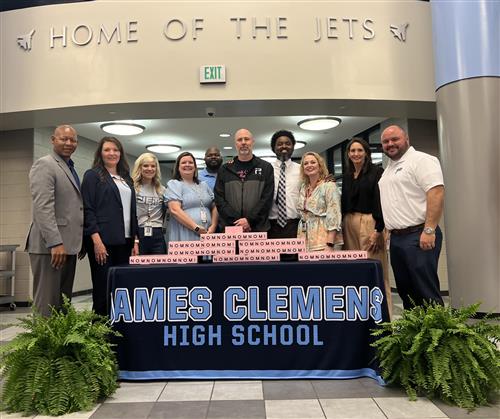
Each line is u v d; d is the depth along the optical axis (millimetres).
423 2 5016
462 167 4422
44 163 2602
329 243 2922
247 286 2424
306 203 3066
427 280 2543
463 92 4422
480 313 4270
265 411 1966
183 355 2404
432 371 2051
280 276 2426
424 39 4996
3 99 4934
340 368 2375
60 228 2625
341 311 2406
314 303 2412
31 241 2594
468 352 2014
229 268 2434
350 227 3230
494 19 4402
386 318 2402
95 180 2867
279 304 2412
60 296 2641
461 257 4422
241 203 3084
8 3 5109
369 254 3150
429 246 2480
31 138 5996
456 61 4469
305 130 7387
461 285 4418
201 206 3393
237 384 2320
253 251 2572
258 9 4777
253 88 4730
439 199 2467
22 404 1973
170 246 2578
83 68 4770
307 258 2551
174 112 5109
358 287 2412
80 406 1976
